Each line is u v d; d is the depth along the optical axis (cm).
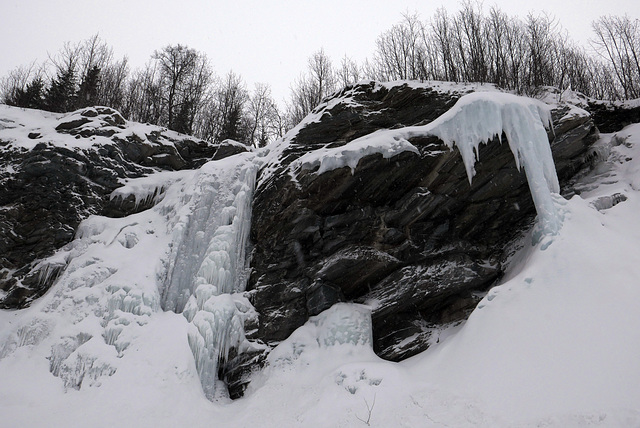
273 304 1291
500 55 2242
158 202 1652
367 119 1423
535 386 817
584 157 1374
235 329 1223
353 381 1009
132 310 1212
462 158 1192
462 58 2317
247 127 3247
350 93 1520
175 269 1337
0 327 1288
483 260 1288
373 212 1295
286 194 1341
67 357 1131
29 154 1584
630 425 663
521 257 1190
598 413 709
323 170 1245
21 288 1388
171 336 1145
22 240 1477
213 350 1165
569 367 818
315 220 1311
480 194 1259
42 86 2811
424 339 1195
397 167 1230
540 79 2123
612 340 824
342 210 1320
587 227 1070
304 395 1043
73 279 1310
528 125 1157
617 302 884
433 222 1296
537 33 2383
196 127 3006
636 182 1220
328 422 921
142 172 1733
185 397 1034
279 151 1495
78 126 1786
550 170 1159
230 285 1316
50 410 993
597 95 2472
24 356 1156
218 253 1307
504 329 955
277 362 1177
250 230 1427
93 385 1051
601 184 1306
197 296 1247
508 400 816
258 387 1148
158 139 1839
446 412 847
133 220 1523
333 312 1219
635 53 2536
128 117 2870
